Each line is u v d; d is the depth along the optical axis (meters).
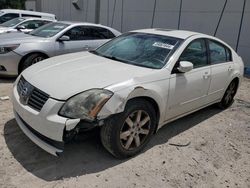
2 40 6.41
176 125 4.66
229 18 10.49
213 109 5.62
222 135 4.47
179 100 4.00
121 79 3.32
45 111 2.98
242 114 5.49
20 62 6.37
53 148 3.01
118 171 3.24
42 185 2.89
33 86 3.28
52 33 7.09
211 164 3.62
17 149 3.46
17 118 3.55
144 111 3.47
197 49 4.41
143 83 3.42
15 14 14.25
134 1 14.52
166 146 3.92
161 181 3.17
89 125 2.97
